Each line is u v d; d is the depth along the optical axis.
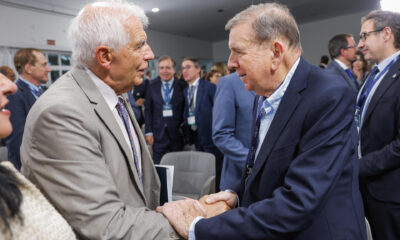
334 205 0.75
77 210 0.69
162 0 6.63
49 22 5.80
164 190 1.06
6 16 5.01
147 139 3.63
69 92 0.79
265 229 0.71
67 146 0.70
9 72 3.32
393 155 1.36
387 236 1.48
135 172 0.89
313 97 0.74
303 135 0.75
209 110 3.11
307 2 7.92
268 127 0.89
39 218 0.58
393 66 1.51
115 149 0.84
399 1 3.74
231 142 1.69
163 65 3.45
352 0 8.14
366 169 1.46
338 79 0.78
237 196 1.07
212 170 2.14
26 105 2.23
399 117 1.40
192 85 3.34
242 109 1.70
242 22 0.78
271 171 0.80
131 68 0.86
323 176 0.69
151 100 3.59
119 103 0.95
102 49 0.80
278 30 0.76
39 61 2.46
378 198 1.48
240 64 0.80
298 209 0.68
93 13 0.80
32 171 0.72
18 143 2.13
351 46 2.88
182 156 2.23
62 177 0.69
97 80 0.87
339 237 0.74
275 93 0.83
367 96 1.72
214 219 0.78
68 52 6.31
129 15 0.83
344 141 0.72
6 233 0.51
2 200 0.52
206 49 13.37
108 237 0.70
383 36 1.61
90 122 0.77
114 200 0.74
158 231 0.78
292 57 0.80
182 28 9.92
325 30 10.66
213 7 7.64
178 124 3.53
